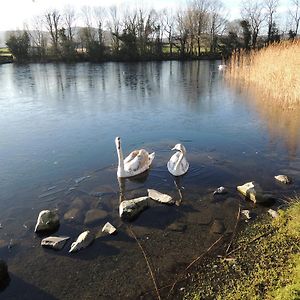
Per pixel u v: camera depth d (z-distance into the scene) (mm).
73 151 15438
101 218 9766
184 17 70750
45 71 47062
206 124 19516
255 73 33188
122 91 30625
